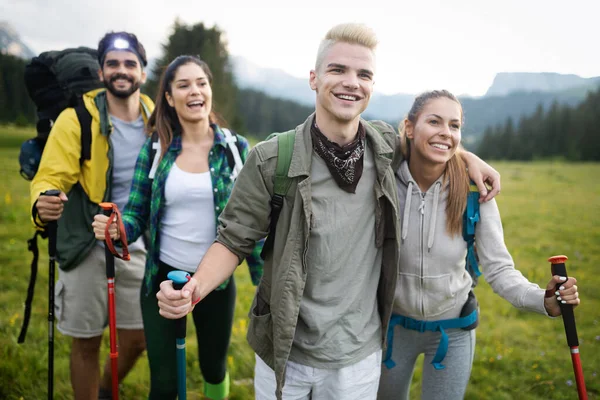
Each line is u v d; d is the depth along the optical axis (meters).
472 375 4.09
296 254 2.03
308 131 2.09
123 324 3.23
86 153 2.98
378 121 2.36
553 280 2.12
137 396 3.55
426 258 2.40
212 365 2.96
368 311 2.22
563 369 4.23
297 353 2.16
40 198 2.70
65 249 2.98
